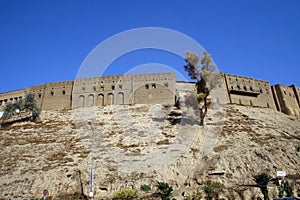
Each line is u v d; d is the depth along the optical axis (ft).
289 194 82.94
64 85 219.61
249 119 165.58
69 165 106.52
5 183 99.81
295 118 211.41
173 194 84.38
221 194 81.76
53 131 152.76
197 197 81.30
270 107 233.14
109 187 90.22
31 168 108.47
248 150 113.29
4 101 243.60
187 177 94.17
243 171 98.89
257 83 238.27
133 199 81.30
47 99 218.59
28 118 190.60
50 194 91.76
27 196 91.66
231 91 219.00
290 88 258.78
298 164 107.04
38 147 130.93
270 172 98.02
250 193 82.28
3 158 121.60
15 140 144.46
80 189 91.61
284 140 132.57
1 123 193.98
